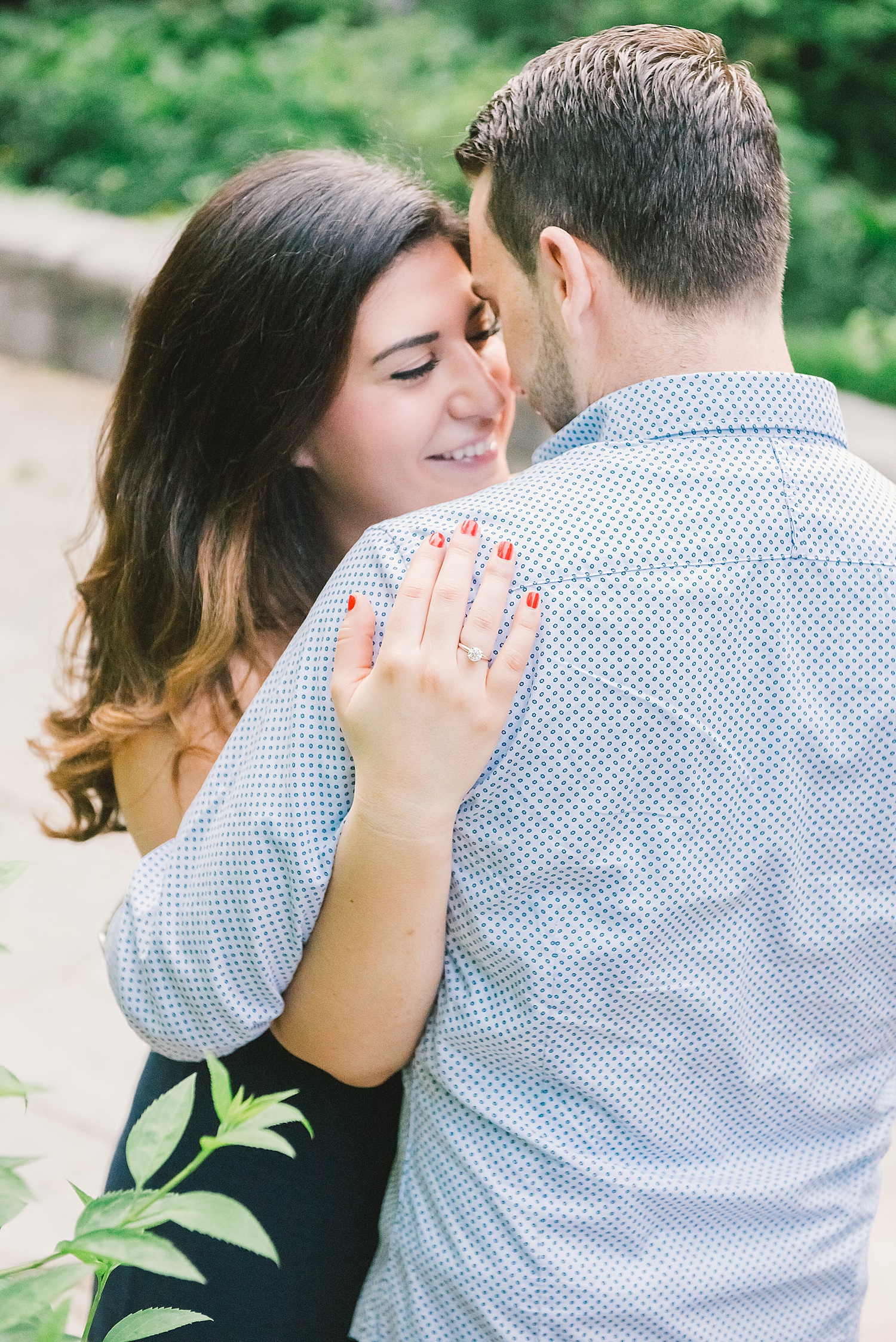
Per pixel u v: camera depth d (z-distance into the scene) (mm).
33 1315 667
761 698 983
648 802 970
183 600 1506
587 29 7012
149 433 1518
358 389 1450
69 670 1742
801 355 5910
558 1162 1039
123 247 6148
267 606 1517
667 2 6938
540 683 956
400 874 985
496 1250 1056
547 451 1113
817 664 1000
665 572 963
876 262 6688
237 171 1574
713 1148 1090
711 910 1003
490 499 1016
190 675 1438
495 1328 1069
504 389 1587
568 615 954
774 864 1014
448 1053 1068
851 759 1015
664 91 1015
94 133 7199
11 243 6168
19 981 2744
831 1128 1140
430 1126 1102
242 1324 1273
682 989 1013
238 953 1068
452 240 1473
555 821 970
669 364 1045
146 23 8023
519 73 1132
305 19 7898
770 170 1039
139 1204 723
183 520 1504
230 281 1420
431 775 951
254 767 1057
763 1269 1108
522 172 1083
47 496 4871
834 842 1035
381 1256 1199
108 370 6070
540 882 985
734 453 1008
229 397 1453
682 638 959
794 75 7312
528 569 964
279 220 1401
